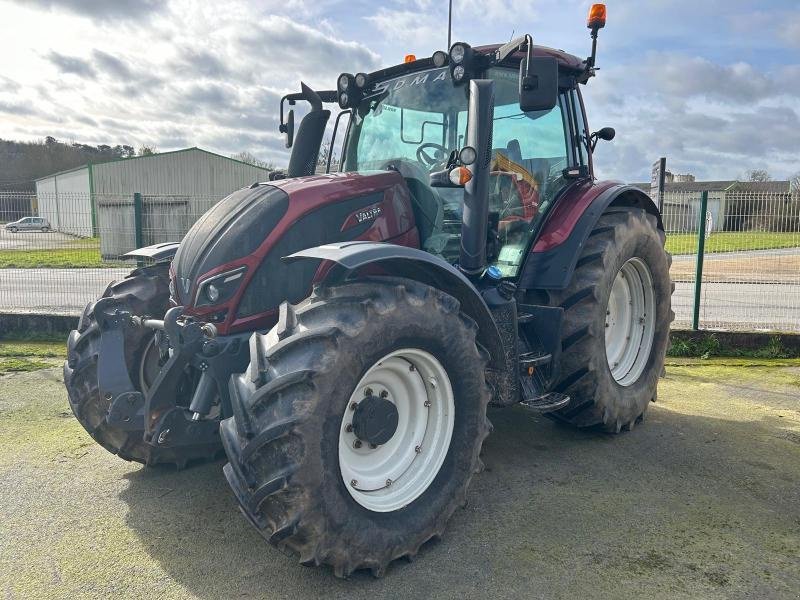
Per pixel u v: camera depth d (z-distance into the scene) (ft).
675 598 7.55
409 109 12.12
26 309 26.55
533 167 12.28
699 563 8.30
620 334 14.06
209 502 10.02
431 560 8.41
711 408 15.06
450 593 7.66
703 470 11.32
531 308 11.57
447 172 10.14
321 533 7.35
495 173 11.65
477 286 10.71
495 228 11.58
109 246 28.25
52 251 30.27
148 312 11.18
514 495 10.31
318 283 8.64
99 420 10.50
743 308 29.68
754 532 9.12
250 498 7.34
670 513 9.69
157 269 11.88
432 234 11.20
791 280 28.60
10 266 36.76
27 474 11.01
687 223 22.11
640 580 7.91
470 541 8.88
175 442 9.04
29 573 7.99
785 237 22.50
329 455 7.40
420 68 12.17
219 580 7.89
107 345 10.23
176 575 7.99
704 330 21.39
